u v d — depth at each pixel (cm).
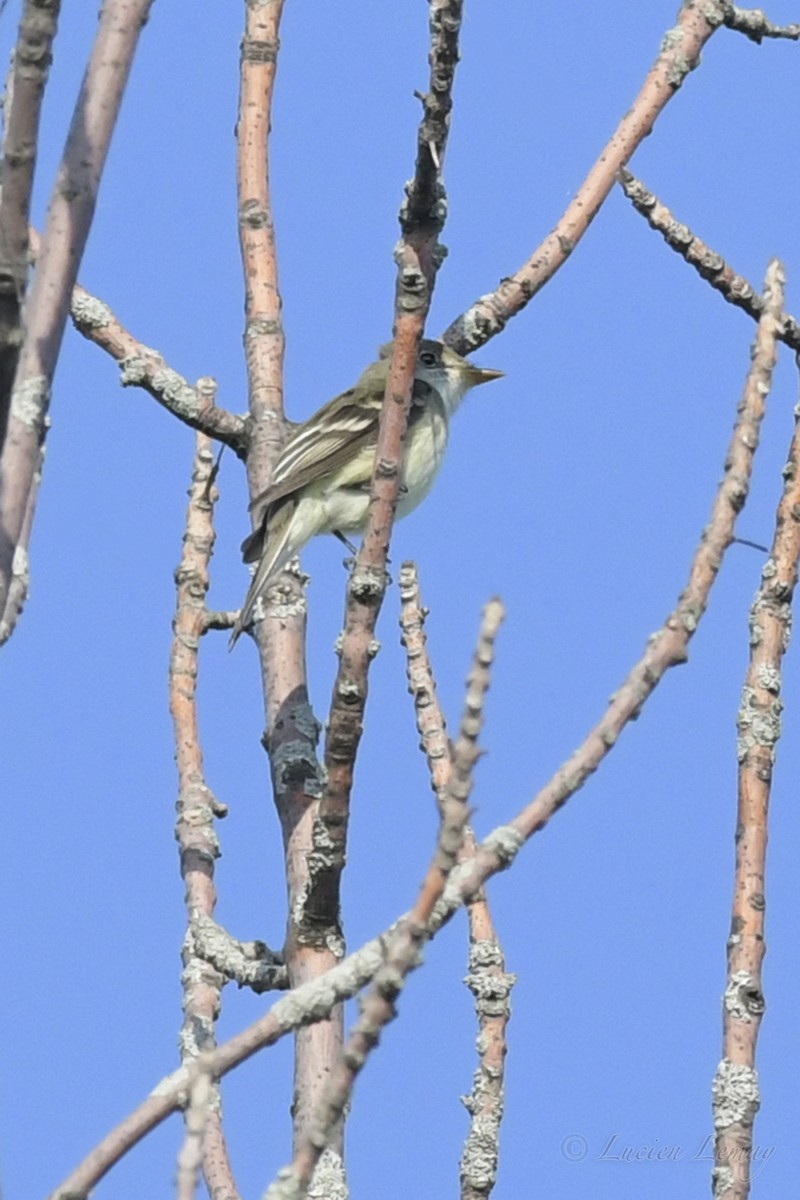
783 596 1070
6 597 816
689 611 796
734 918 1009
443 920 746
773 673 1052
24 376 848
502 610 697
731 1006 988
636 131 1382
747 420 820
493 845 761
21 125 761
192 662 1255
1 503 828
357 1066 688
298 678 1295
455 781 698
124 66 896
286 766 1221
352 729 1038
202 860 1164
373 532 1019
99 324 1434
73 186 877
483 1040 1023
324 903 1080
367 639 1026
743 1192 941
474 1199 991
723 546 803
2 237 763
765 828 1023
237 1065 751
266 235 1484
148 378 1434
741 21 1381
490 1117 1005
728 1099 966
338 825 1062
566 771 777
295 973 1084
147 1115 711
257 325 1483
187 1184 627
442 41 988
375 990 693
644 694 786
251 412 1462
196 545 1298
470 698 695
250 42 1497
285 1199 674
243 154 1489
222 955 1101
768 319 830
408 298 1007
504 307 1384
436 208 1006
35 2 756
